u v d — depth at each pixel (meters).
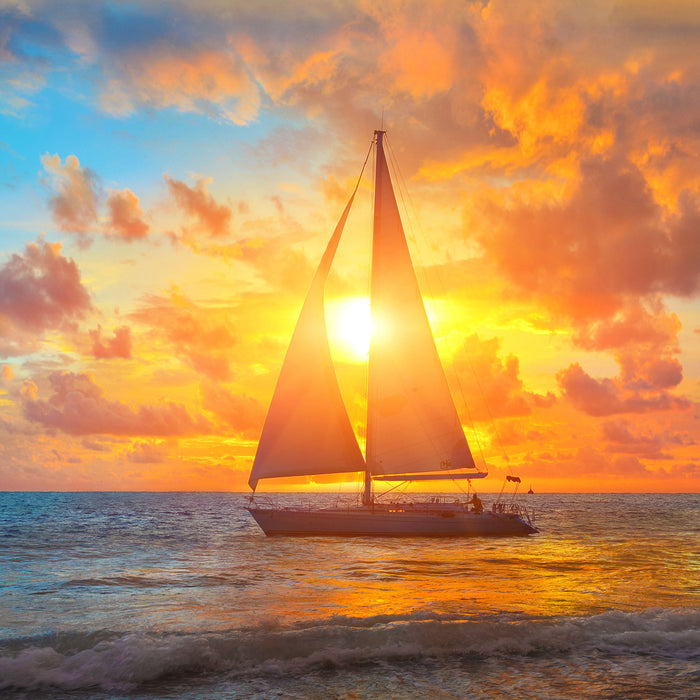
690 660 11.11
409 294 36.16
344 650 11.31
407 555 27.53
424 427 35.06
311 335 34.09
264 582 20.06
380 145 36.81
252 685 9.81
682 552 30.38
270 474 33.34
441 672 10.43
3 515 72.50
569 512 87.62
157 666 10.45
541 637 12.20
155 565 24.97
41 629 13.41
